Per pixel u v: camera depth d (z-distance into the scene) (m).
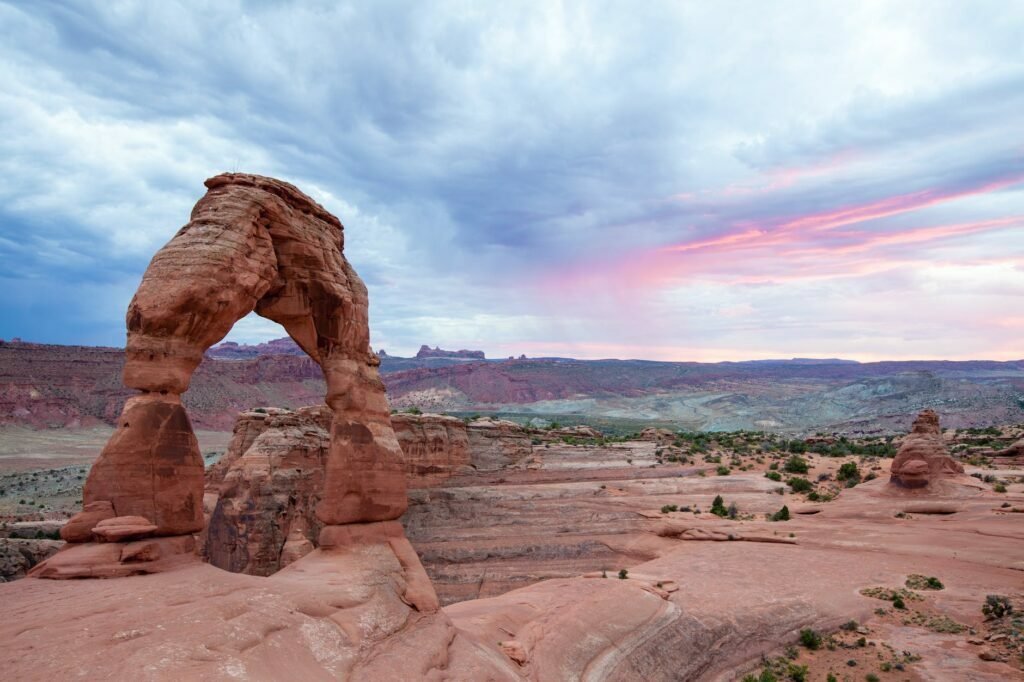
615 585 38.97
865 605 36.94
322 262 23.14
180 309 18.45
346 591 19.67
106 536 17.02
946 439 109.19
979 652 29.83
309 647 15.91
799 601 37.19
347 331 23.94
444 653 20.28
